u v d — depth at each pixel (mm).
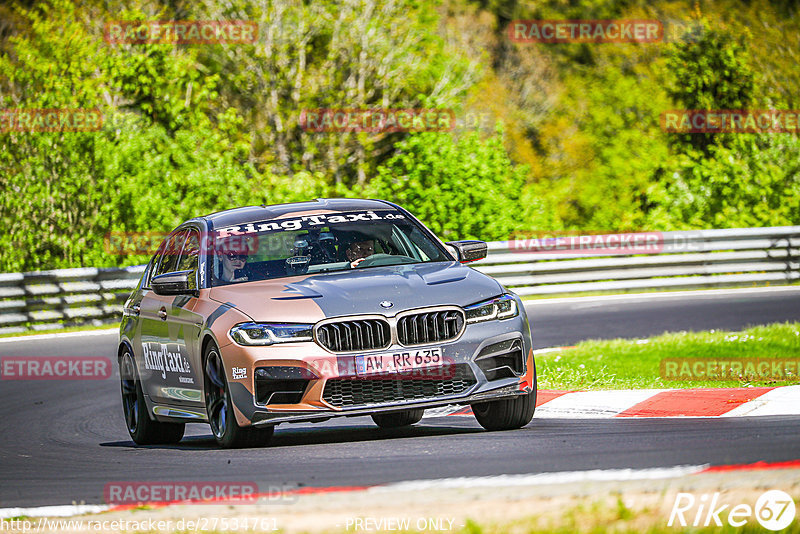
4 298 59062
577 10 140500
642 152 115375
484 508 15828
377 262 26625
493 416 25375
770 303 56156
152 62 81438
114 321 60938
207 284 26438
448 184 76312
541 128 128500
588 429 24516
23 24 86125
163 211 72938
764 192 83438
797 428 22359
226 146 82312
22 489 21531
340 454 22547
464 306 23953
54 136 71938
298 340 23266
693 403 27188
